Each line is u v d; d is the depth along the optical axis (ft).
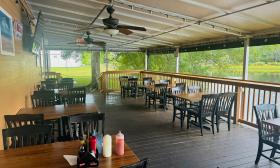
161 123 16.38
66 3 16.38
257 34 17.69
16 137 6.67
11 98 10.62
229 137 13.35
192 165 9.78
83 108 11.20
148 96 22.93
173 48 30.76
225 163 10.00
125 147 6.15
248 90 15.92
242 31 18.21
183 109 15.11
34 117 7.67
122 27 14.28
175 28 20.06
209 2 12.43
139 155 10.78
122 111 20.43
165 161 10.15
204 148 11.68
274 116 9.85
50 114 9.97
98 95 30.19
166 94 20.27
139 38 27.91
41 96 12.88
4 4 9.57
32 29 19.36
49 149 5.89
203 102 13.51
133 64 50.75
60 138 9.21
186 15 15.48
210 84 20.18
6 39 9.81
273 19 14.52
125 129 14.90
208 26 17.48
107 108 21.76
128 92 29.01
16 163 5.07
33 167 4.90
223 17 15.06
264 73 23.13
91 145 5.42
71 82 21.04
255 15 13.97
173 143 12.37
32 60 18.08
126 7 14.94
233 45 20.47
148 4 13.91
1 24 9.05
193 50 26.66
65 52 51.88
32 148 5.95
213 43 23.11
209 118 17.30
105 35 27.48
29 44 15.93
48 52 38.11
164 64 43.80
